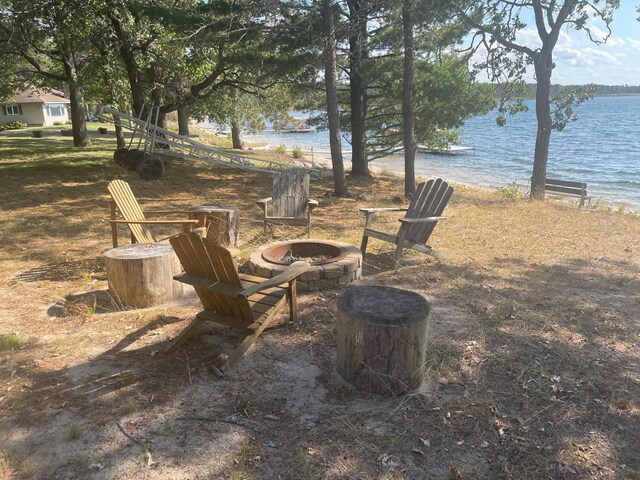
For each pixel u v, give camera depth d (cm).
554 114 1181
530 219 891
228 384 321
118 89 1648
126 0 1329
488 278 544
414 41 1223
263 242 700
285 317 432
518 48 1224
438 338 387
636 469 243
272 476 236
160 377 328
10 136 2931
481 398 304
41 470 240
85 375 330
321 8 1125
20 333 398
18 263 591
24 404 293
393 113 1582
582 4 1137
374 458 250
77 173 1325
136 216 600
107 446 257
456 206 1021
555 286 520
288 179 773
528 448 258
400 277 547
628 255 648
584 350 371
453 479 236
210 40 1207
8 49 1706
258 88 1650
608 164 2752
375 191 1299
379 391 310
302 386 321
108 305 467
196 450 254
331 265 505
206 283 350
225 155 1420
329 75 1136
